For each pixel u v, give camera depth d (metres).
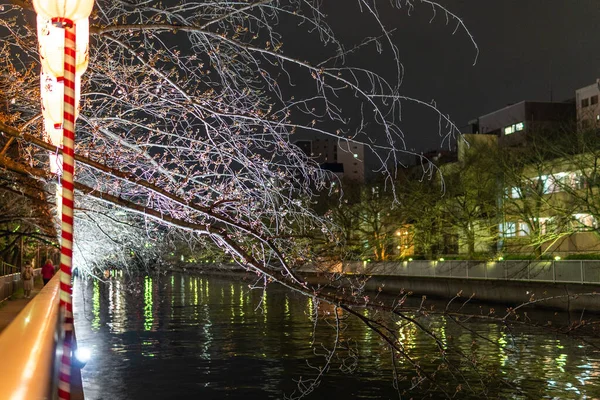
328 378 18.66
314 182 7.43
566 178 43.56
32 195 11.27
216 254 8.54
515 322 7.44
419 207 54.16
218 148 7.34
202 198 7.55
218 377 18.84
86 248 12.70
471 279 45.50
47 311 4.11
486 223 51.25
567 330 7.38
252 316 37.03
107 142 8.09
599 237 41.97
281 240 7.40
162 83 7.94
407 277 53.56
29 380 1.77
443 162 55.78
